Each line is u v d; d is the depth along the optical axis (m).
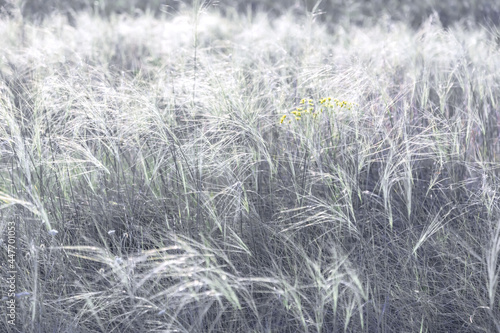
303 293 2.76
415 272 2.91
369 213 3.25
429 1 11.02
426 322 2.74
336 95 3.70
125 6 11.05
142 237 3.11
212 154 3.22
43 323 2.68
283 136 3.73
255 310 2.53
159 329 2.60
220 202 3.33
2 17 6.95
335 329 2.45
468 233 3.12
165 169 3.46
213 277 2.42
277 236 3.12
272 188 3.46
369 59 5.15
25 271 2.92
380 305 2.77
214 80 3.66
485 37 6.34
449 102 4.58
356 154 3.21
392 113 3.89
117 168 3.56
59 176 3.35
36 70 4.61
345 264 2.58
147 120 3.43
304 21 7.33
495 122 4.12
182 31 6.67
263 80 4.29
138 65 5.75
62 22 7.65
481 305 2.74
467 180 3.62
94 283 2.89
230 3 11.41
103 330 2.60
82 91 3.54
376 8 11.16
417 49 5.28
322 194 3.44
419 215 3.44
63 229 3.11
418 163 3.84
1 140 3.46
